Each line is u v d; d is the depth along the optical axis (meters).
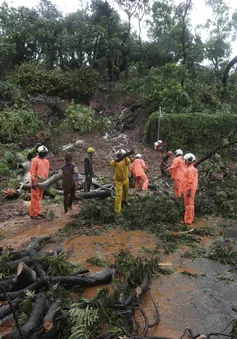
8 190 10.92
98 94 26.64
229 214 9.00
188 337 3.81
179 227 7.86
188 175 8.02
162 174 13.21
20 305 4.04
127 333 3.56
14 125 19.09
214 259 6.09
